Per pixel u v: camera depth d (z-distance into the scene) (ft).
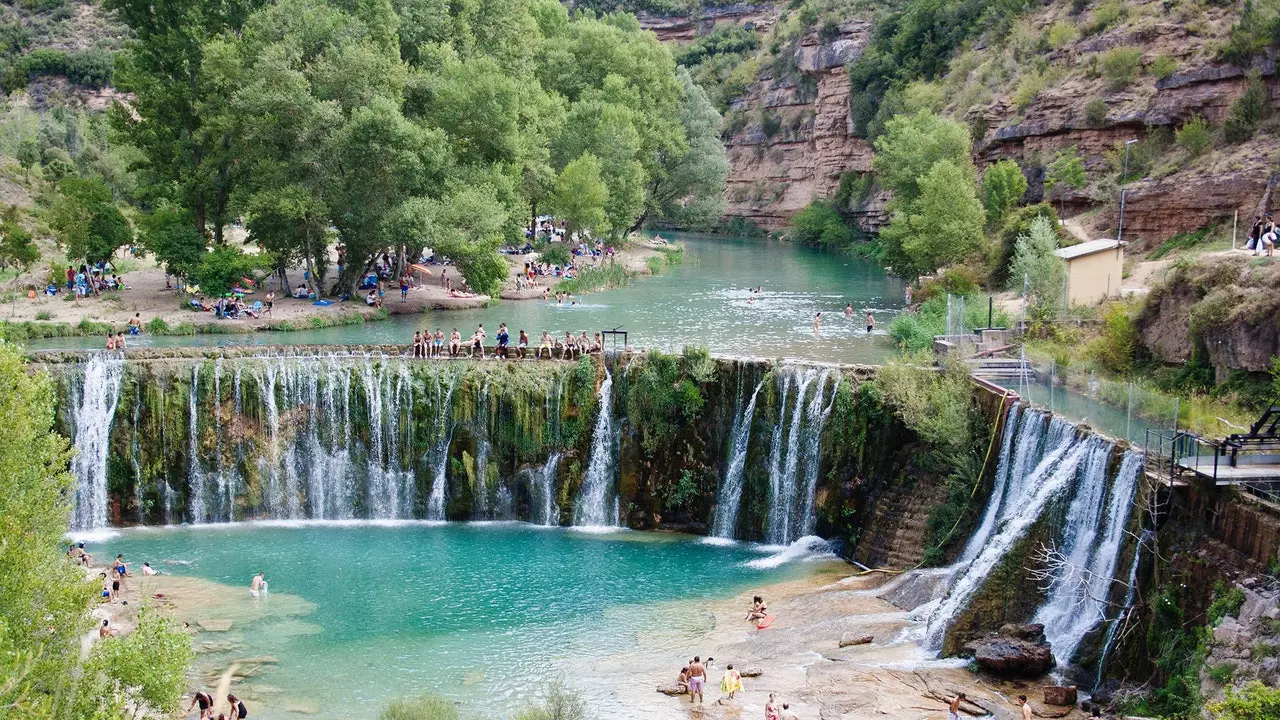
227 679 128.67
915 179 345.31
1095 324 205.05
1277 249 177.37
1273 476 120.88
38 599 97.30
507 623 147.43
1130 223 282.56
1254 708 88.63
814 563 173.27
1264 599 108.68
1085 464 139.44
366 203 269.03
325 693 126.21
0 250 289.53
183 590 156.87
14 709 69.15
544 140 343.87
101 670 91.76
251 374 193.36
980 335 203.41
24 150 499.51
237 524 190.60
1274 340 153.28
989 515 158.61
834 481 180.55
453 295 299.58
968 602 137.18
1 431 107.96
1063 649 130.52
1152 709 113.19
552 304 297.33
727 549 181.88
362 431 195.83
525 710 121.39
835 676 127.65
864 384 180.04
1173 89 309.01
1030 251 235.61
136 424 188.85
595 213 363.97
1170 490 126.31
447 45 310.24
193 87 288.71
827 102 581.94
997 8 458.91
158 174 297.94
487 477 195.21
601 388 195.93
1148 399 142.20
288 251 279.69
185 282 279.90
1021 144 368.68
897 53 524.11
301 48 273.13
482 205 274.77
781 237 559.79
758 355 221.66
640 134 438.81
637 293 323.78
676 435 193.26
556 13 461.78
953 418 165.07
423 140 269.64
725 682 125.49
